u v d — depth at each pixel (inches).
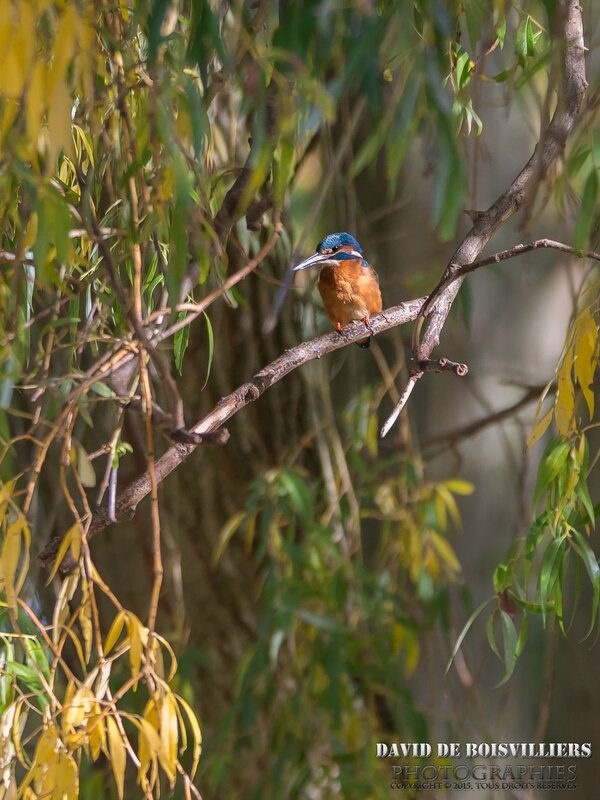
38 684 160.7
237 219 161.9
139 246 154.9
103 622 299.9
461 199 121.1
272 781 274.7
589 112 164.6
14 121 126.5
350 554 291.7
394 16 132.2
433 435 305.6
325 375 292.2
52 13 125.7
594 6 230.7
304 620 279.7
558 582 175.9
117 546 300.2
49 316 196.7
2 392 151.3
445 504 302.2
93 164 159.8
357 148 269.4
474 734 301.1
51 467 262.7
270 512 268.8
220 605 306.8
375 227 299.1
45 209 126.3
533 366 308.2
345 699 273.3
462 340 306.3
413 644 276.7
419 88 123.0
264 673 279.4
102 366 158.4
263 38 142.3
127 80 145.0
